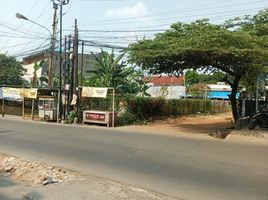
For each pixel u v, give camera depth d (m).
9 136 18.41
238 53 19.95
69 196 7.66
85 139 17.69
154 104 32.72
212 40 20.14
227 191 8.38
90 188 8.05
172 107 36.56
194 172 10.41
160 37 24.02
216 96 58.91
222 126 26.94
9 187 8.70
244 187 8.79
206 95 56.97
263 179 9.72
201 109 44.06
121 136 19.41
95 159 12.34
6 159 11.50
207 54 21.12
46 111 30.81
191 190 8.42
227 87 58.31
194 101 42.06
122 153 13.68
